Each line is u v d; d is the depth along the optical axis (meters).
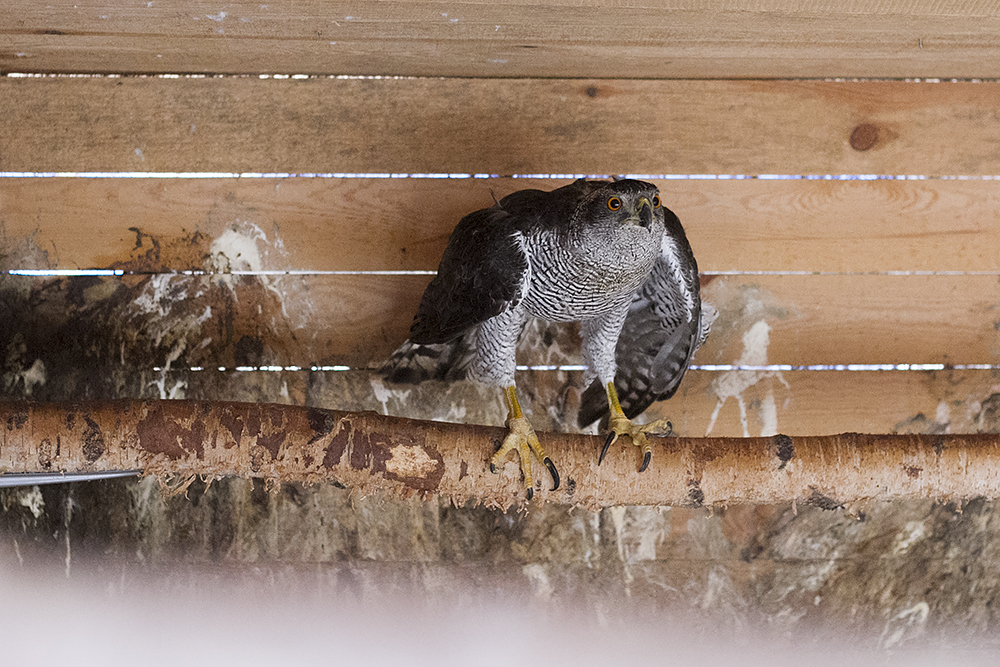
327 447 4.24
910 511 6.24
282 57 5.57
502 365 4.83
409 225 5.91
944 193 6.09
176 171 5.85
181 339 5.89
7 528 6.00
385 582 6.20
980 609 6.25
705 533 6.27
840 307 6.12
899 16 4.96
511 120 5.92
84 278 5.83
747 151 6.02
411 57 5.59
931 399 6.15
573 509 6.24
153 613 6.04
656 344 5.47
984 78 6.04
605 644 6.31
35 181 5.77
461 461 4.32
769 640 6.30
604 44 5.41
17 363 5.78
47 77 5.76
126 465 4.23
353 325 5.96
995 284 6.14
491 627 6.24
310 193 5.89
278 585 6.14
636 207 4.32
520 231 4.66
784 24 5.09
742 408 6.12
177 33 5.17
